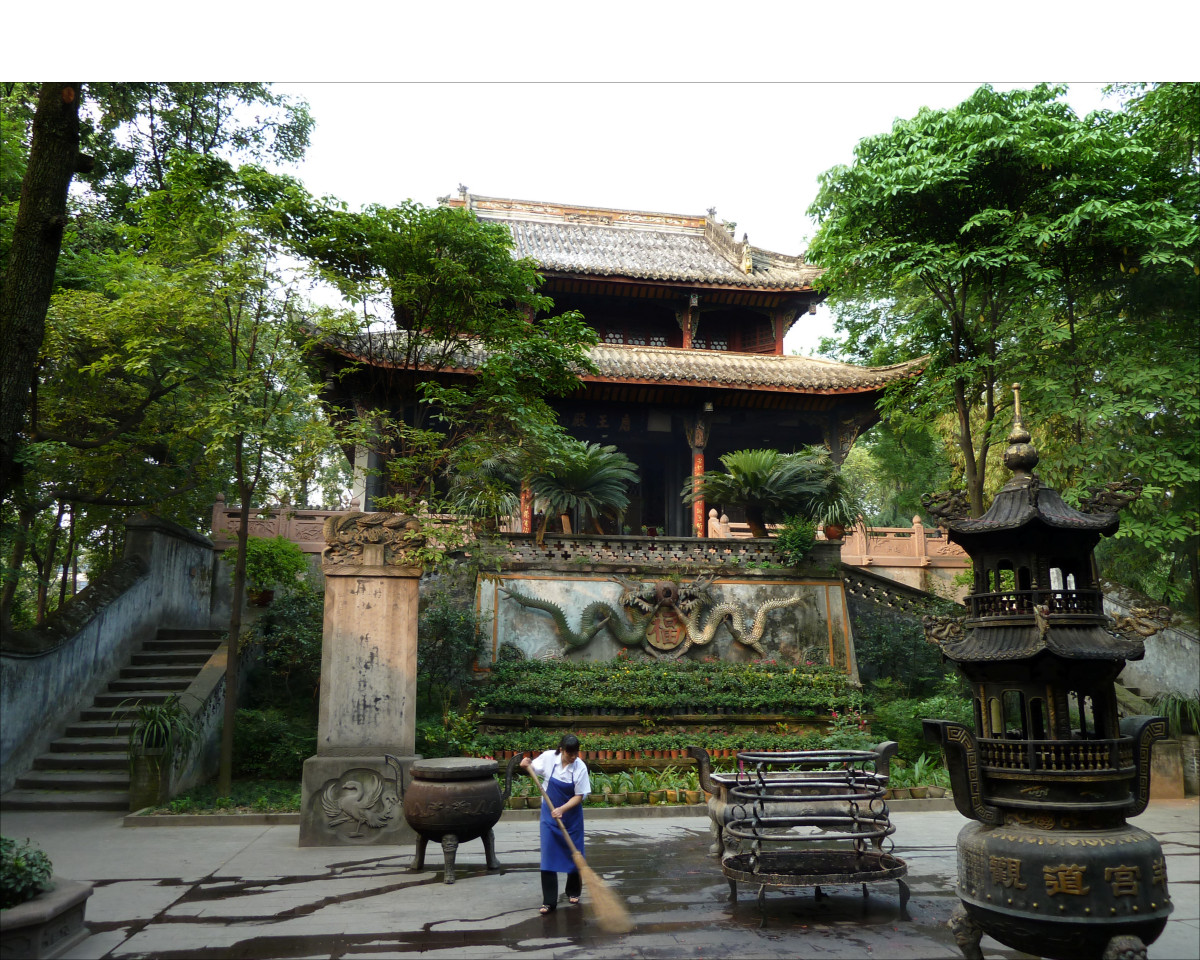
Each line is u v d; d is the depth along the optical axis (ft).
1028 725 16.20
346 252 38.42
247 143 68.44
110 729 43.29
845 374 71.82
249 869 26.71
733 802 24.50
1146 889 14.76
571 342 43.04
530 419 42.04
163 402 48.67
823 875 20.71
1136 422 50.31
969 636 17.31
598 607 52.60
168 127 65.82
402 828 30.86
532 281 42.65
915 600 59.21
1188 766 44.06
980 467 51.78
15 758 39.29
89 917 21.36
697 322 81.71
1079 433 51.31
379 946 18.93
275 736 43.50
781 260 85.30
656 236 93.30
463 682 49.01
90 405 44.16
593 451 54.54
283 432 38.65
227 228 36.45
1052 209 47.88
